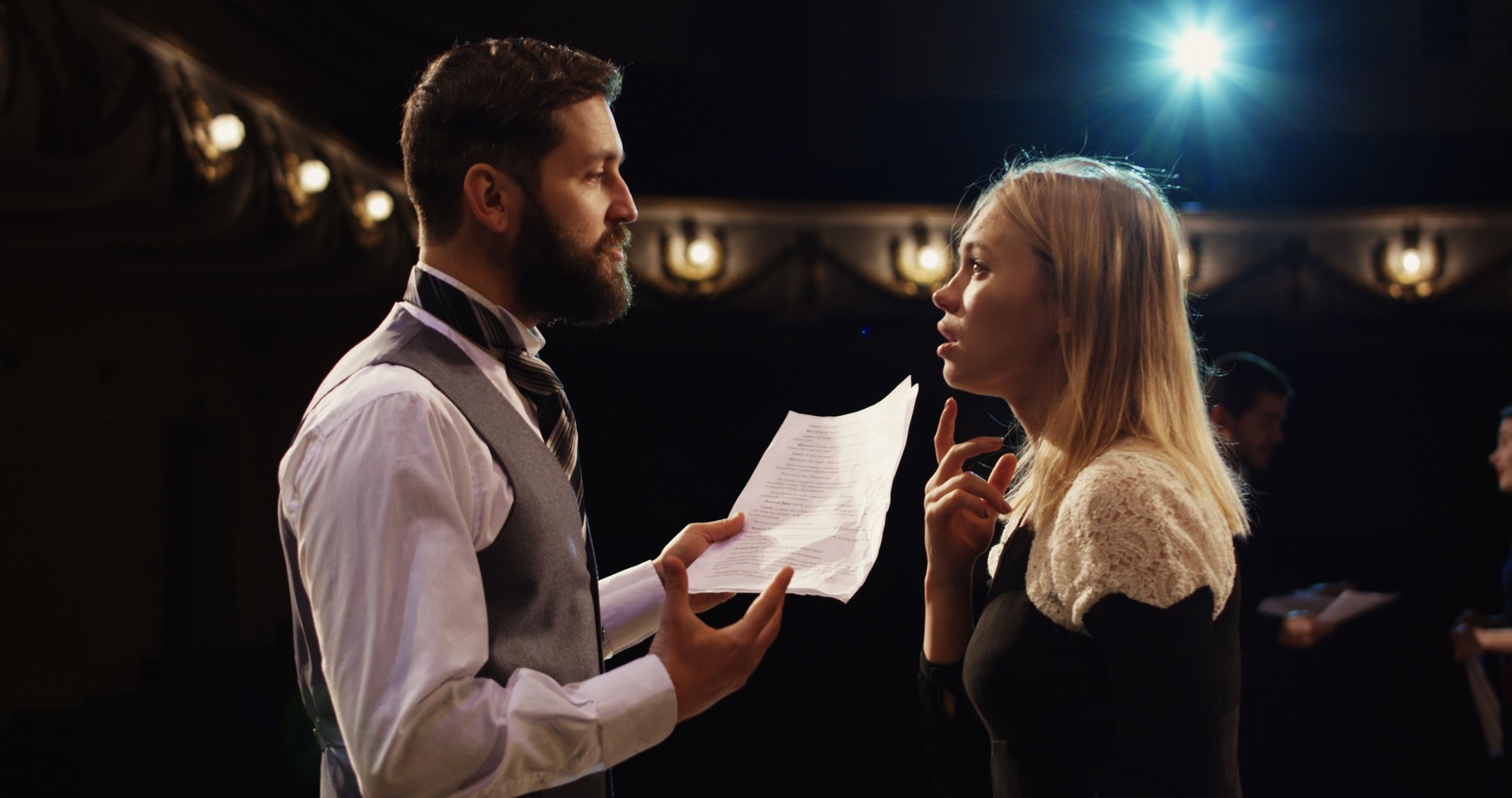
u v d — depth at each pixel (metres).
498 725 1.07
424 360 1.26
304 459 1.19
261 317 10.69
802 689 7.88
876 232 10.04
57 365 8.20
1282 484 10.79
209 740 7.02
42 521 7.97
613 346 11.70
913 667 8.61
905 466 10.64
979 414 10.66
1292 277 9.89
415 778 1.05
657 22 11.04
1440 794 5.00
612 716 1.13
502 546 1.22
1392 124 10.44
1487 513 10.50
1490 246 9.56
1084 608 1.07
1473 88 10.41
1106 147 10.88
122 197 5.74
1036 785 1.14
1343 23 10.54
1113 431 1.19
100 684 8.44
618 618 1.56
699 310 9.95
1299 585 10.60
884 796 5.19
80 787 5.93
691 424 11.77
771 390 11.71
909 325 10.93
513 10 10.70
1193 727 1.00
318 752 6.68
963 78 11.12
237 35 8.72
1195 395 1.24
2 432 7.68
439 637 1.07
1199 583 1.04
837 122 11.11
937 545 1.39
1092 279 1.22
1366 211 9.81
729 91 11.10
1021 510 1.34
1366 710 7.07
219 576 10.04
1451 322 10.18
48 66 5.07
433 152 1.33
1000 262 1.28
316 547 1.13
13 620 7.70
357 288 9.17
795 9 11.13
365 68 10.26
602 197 1.36
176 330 9.68
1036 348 1.27
